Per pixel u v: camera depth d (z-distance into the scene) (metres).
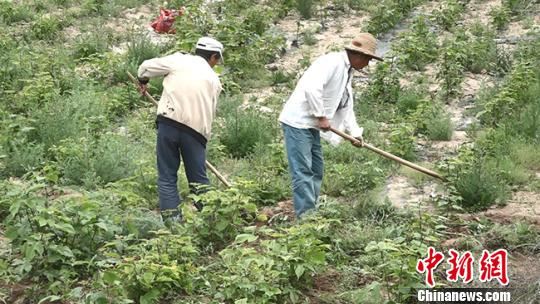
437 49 13.33
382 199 8.05
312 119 7.49
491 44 13.20
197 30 13.52
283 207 8.20
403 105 11.15
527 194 8.42
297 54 13.70
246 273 6.05
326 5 16.20
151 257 6.06
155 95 11.71
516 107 10.69
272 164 9.08
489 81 12.23
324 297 6.18
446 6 15.36
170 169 7.58
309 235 6.52
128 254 6.57
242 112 10.53
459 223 7.57
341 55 7.46
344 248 6.93
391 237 7.04
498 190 8.16
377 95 11.61
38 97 10.88
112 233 6.63
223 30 13.09
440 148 9.92
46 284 6.27
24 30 14.58
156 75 7.66
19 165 8.84
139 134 10.16
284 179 8.80
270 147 9.56
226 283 5.98
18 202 6.39
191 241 6.79
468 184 8.10
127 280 5.89
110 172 8.66
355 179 8.61
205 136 7.60
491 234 7.24
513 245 7.08
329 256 6.69
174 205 7.53
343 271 6.52
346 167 8.82
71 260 6.37
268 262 6.06
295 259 6.13
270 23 14.80
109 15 15.70
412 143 9.62
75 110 10.30
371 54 7.40
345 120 7.78
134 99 11.42
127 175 8.73
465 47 12.77
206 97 7.53
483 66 12.66
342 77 7.45
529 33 13.69
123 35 14.48
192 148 7.52
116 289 5.85
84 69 12.80
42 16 14.96
